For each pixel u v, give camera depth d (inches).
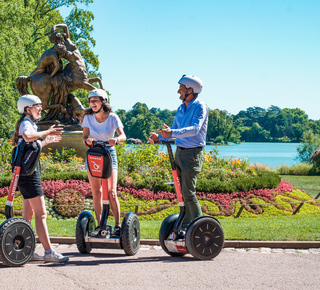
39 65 580.4
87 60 1483.8
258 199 418.0
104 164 213.2
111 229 230.8
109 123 230.4
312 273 184.4
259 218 363.3
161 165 501.0
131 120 4099.4
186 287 160.1
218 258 215.5
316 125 7475.4
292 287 162.2
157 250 245.6
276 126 7431.1
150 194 403.5
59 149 557.9
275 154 3395.7
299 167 1256.2
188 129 209.5
